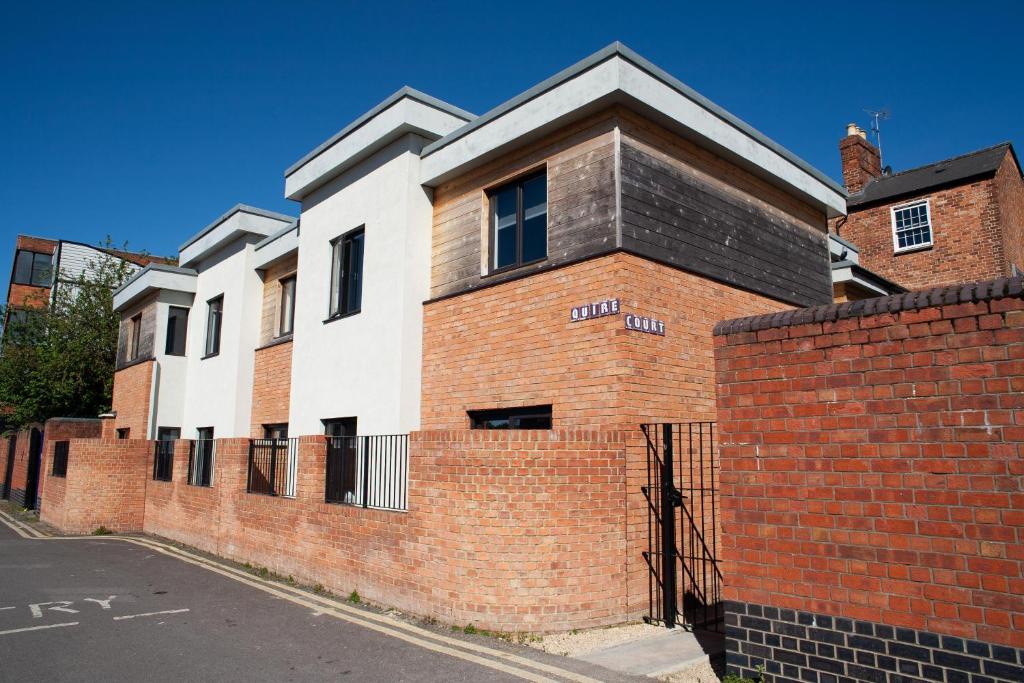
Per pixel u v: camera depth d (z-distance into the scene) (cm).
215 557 1287
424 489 798
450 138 1056
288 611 847
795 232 1142
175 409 1850
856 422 492
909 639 456
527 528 723
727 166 1022
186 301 1900
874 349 489
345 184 1251
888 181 2103
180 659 657
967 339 450
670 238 900
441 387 1032
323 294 1268
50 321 2475
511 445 736
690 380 888
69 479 1700
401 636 718
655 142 909
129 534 1678
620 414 794
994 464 433
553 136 936
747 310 1008
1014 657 416
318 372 1247
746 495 543
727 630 544
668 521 762
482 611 721
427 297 1094
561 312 878
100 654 676
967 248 1838
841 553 491
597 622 732
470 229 1042
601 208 857
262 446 1230
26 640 728
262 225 1627
